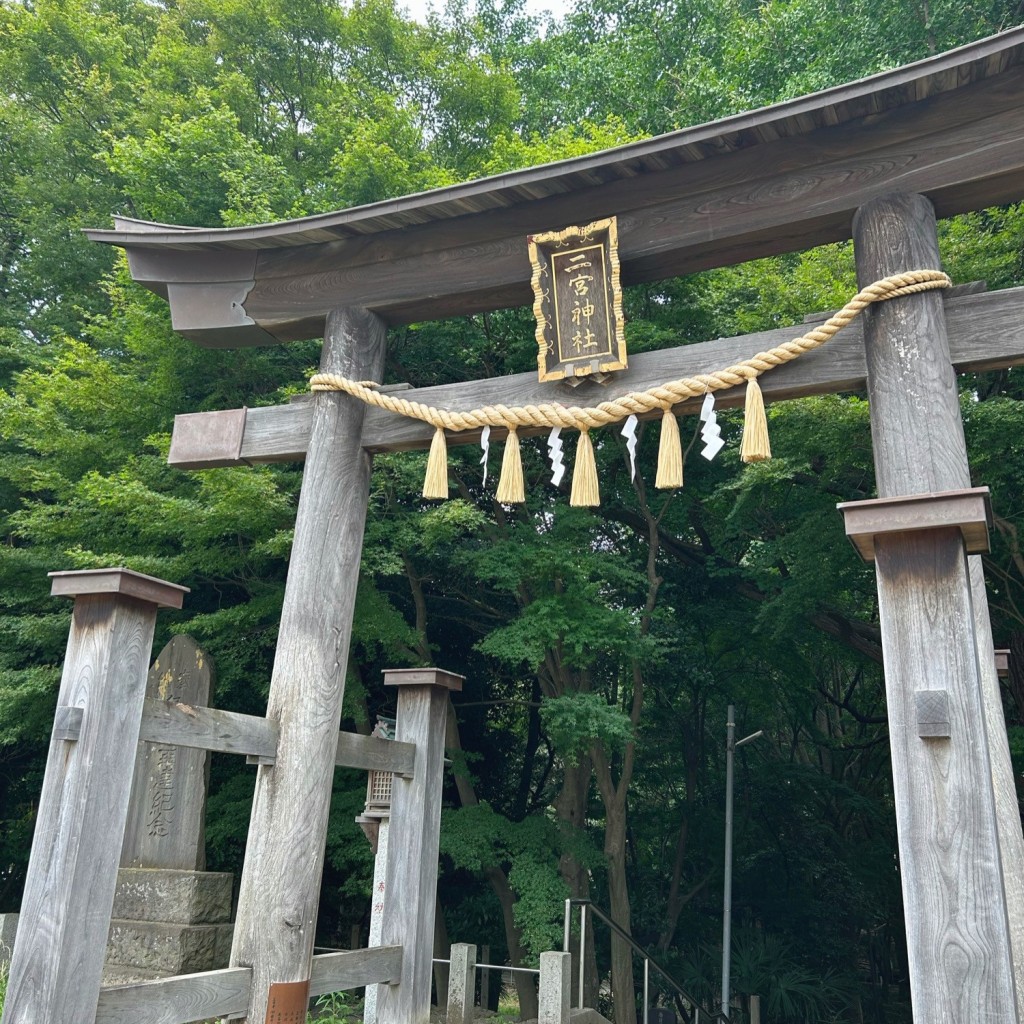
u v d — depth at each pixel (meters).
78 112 10.79
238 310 5.36
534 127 12.62
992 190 4.01
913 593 2.72
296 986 3.91
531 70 13.77
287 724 4.33
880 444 3.80
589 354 4.52
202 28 11.95
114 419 8.74
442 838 8.34
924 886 2.47
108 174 10.73
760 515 10.15
